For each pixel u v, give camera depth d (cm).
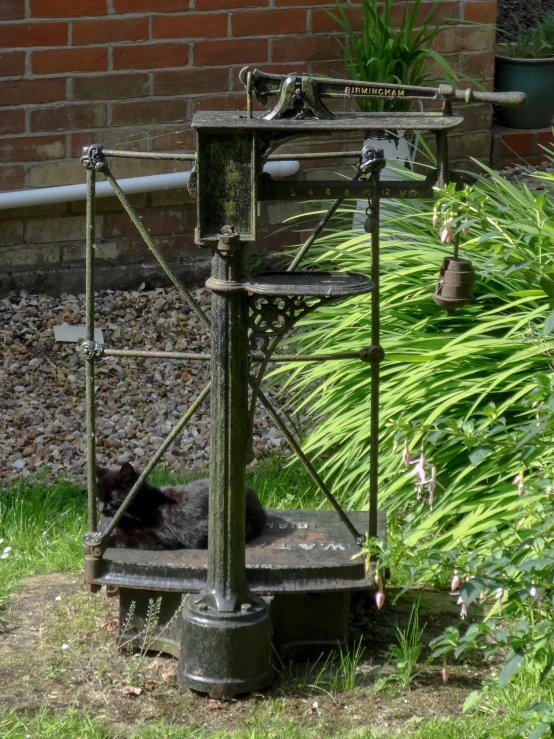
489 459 466
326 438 557
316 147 855
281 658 417
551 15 1088
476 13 889
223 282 364
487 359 531
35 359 728
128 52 797
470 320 570
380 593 348
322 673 409
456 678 407
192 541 443
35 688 396
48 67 780
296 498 560
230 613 385
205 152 349
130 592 415
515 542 405
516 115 985
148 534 442
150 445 645
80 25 779
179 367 732
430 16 814
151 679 403
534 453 325
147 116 818
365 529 443
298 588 400
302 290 351
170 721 378
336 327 595
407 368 539
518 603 318
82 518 541
